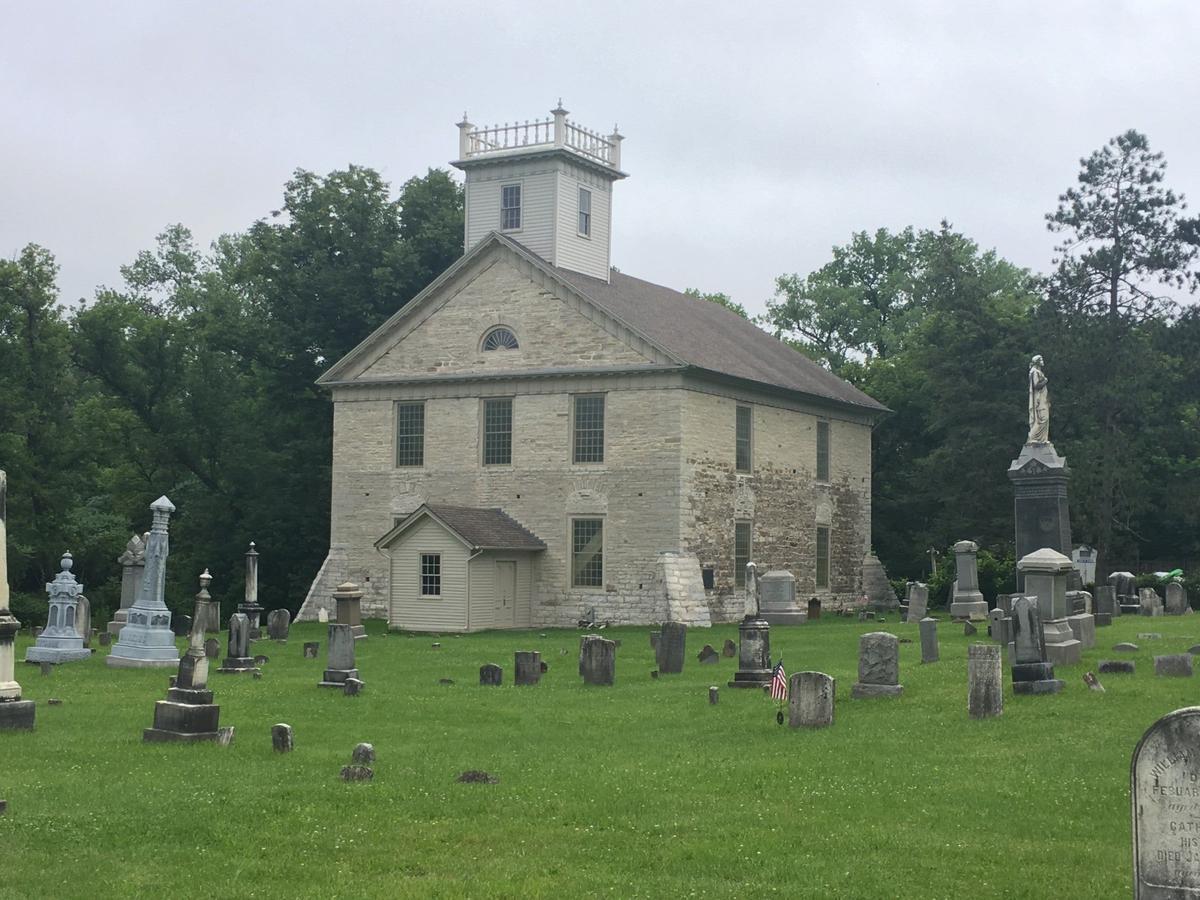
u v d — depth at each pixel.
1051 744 20.88
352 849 15.55
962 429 65.44
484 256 56.94
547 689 30.91
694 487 53.44
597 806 17.56
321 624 55.91
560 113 58.44
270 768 20.30
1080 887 13.88
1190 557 70.75
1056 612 29.80
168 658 36.66
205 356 75.31
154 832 16.25
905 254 100.31
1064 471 40.44
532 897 13.73
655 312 59.38
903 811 17.17
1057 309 63.62
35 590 74.31
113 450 74.38
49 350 70.12
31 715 23.86
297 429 74.00
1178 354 61.84
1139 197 63.59
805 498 61.22
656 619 52.25
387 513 58.44
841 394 64.75
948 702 25.11
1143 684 25.62
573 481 54.56
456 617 51.94
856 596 65.12
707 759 21.08
